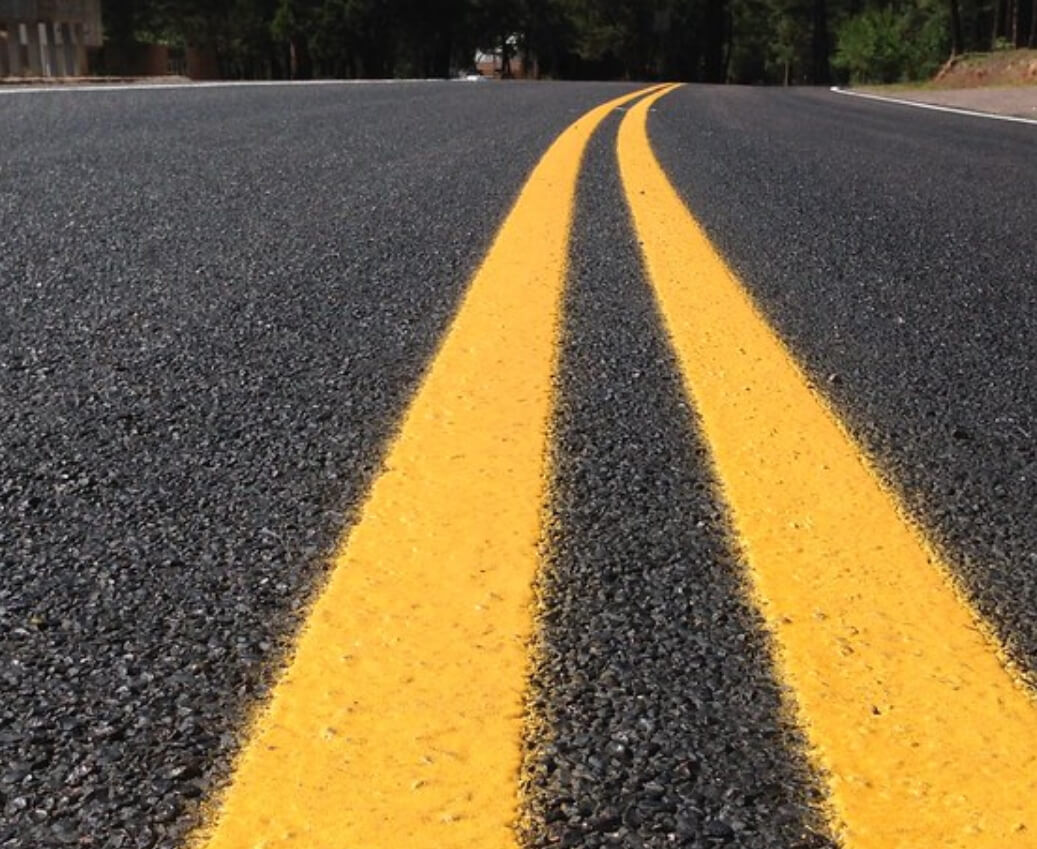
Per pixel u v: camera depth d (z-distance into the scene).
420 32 49.97
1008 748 0.88
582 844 0.76
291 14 44.81
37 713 0.91
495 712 0.91
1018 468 1.54
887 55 37.81
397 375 1.86
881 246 3.31
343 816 0.78
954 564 1.22
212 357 1.94
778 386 1.87
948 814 0.80
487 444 1.53
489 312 2.29
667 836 0.78
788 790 0.83
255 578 1.14
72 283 2.48
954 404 1.82
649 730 0.89
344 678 0.95
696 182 4.62
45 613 1.07
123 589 1.12
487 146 5.81
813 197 4.34
